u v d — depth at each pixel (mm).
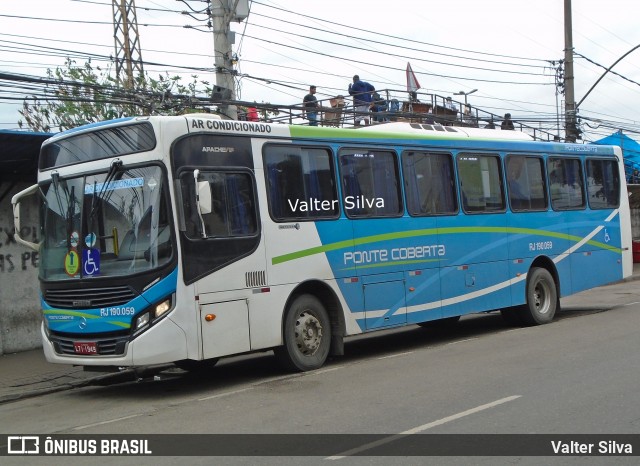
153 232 9016
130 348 8891
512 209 14156
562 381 8664
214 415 7961
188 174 9258
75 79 18344
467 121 18500
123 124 9398
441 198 12766
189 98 14141
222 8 14898
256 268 9852
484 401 7828
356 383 9305
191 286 9055
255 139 10148
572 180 15742
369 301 11352
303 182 10656
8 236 14062
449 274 12711
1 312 13891
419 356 11453
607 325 13844
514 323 15102
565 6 25141
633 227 34344
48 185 10078
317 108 14023
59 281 9602
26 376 11609
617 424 6770
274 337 10031
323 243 10773
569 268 15445
